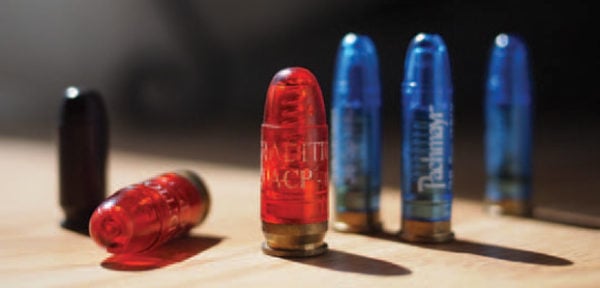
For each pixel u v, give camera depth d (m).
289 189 0.18
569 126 0.48
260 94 0.56
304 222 0.18
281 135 0.18
